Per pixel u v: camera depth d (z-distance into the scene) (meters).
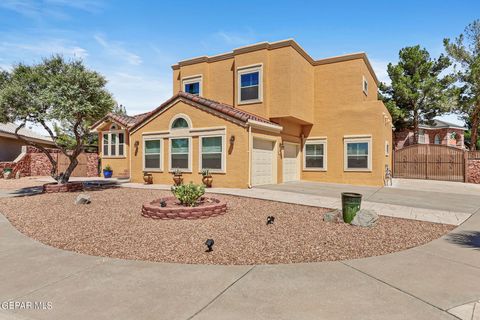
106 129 24.05
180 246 6.08
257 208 9.84
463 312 3.57
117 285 4.33
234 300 3.88
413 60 28.66
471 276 4.65
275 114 15.99
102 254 5.67
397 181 20.47
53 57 14.25
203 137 15.11
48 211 9.68
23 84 13.25
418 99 28.31
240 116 13.94
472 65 25.34
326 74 18.52
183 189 9.03
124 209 9.85
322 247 6.02
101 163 24.34
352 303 3.79
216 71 18.41
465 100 27.23
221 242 6.32
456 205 10.95
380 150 16.94
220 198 11.59
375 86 22.48
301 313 3.55
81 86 13.79
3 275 4.71
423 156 22.59
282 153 16.92
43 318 3.48
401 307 3.69
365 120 17.36
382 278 4.57
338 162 18.09
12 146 25.67
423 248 6.07
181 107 15.85
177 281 4.46
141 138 17.45
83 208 10.07
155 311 3.61
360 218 7.70
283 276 4.64
